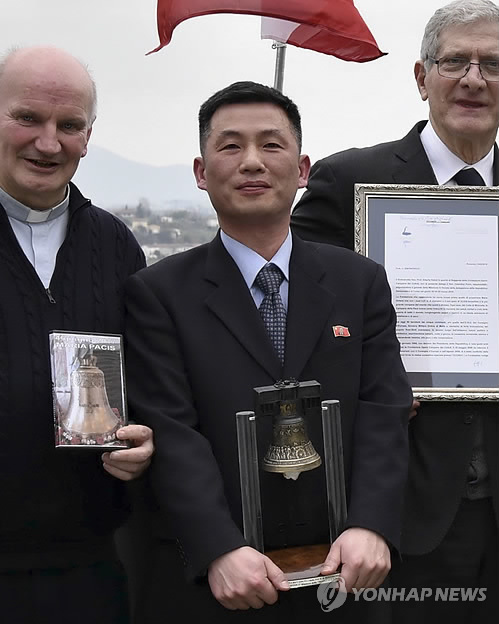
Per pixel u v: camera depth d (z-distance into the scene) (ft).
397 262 10.93
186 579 9.00
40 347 9.22
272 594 8.30
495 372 10.85
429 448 10.87
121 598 9.80
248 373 9.16
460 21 10.82
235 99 9.37
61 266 9.57
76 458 9.33
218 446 9.10
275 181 9.35
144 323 9.41
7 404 9.02
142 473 9.32
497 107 11.02
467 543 11.00
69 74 9.28
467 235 10.99
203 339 9.27
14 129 9.20
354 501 8.86
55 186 9.38
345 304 9.56
